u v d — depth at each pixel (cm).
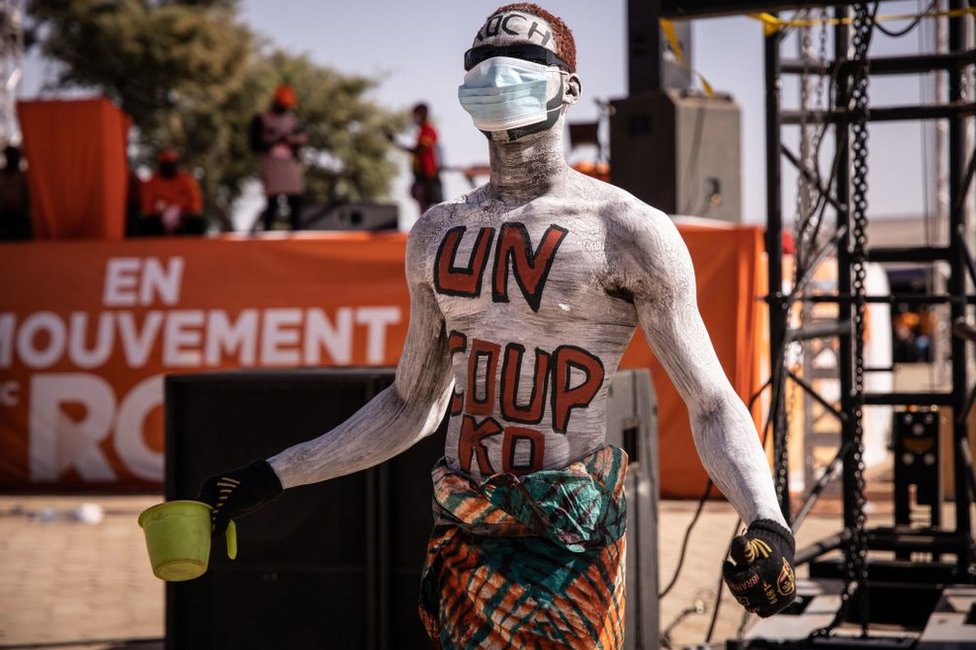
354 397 402
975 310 1241
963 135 534
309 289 998
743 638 457
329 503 404
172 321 1014
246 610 408
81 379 1023
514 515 211
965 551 525
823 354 995
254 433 409
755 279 880
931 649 427
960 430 538
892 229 2298
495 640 213
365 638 401
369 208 1132
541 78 215
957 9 504
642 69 1060
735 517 848
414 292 234
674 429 916
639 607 414
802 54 593
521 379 216
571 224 216
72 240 1050
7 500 976
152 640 538
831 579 549
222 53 2939
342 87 3158
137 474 1016
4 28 1656
